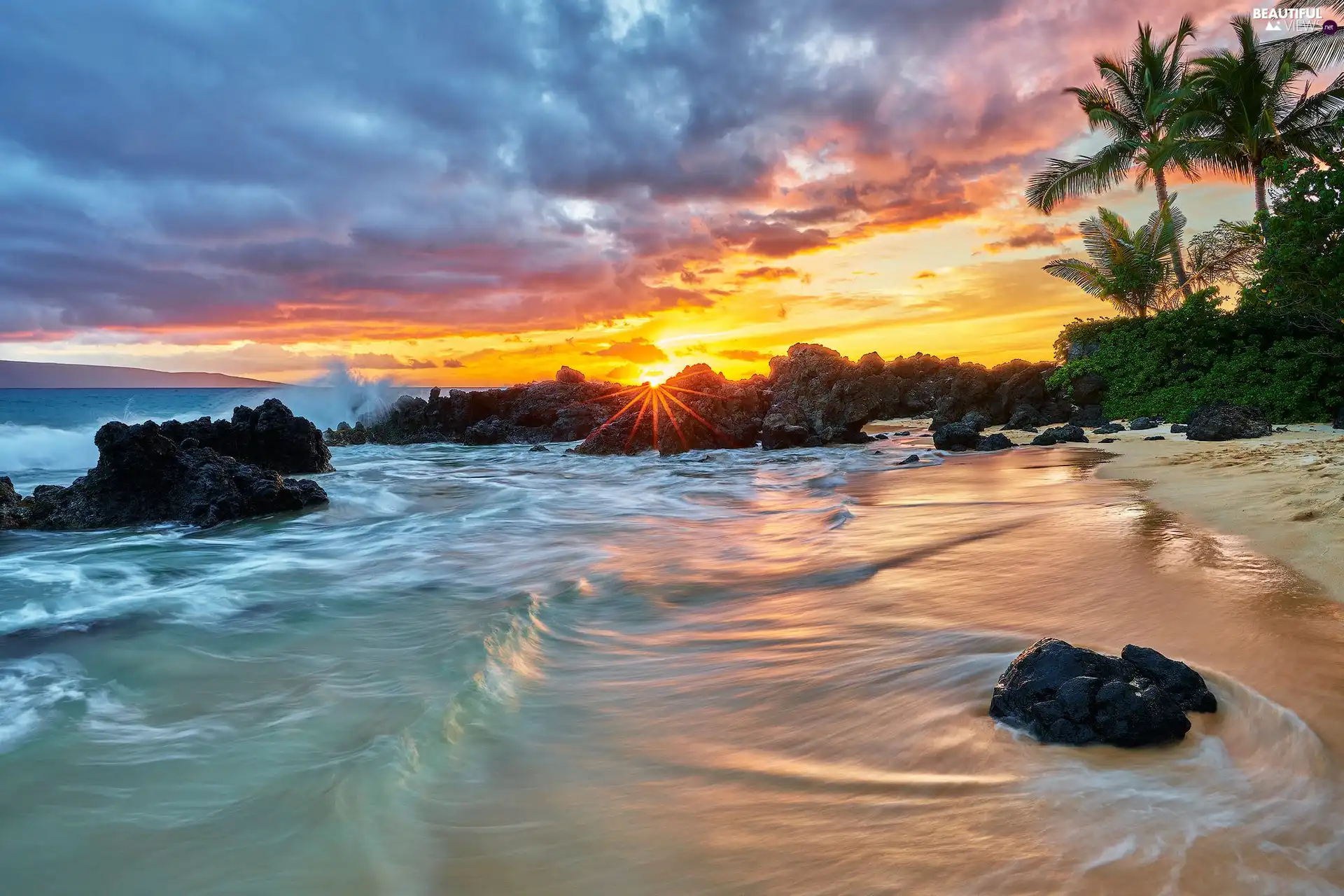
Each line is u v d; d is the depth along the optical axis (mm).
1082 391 27828
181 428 17125
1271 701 3594
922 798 3068
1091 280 32781
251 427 18984
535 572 8508
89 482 12836
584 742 3982
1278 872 2375
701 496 15141
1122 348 27234
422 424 37344
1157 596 5418
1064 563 6699
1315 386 20734
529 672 5129
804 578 7242
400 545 10453
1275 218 20234
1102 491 10984
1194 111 30703
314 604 7309
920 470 16312
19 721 4566
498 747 3967
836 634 5418
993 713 3770
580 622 6320
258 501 13148
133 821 3408
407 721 4242
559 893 2689
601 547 9938
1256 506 8242
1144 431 21703
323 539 11078
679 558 8875
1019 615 5336
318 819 3322
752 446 27625
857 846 2777
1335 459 11070
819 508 12023
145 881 2967
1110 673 3623
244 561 9539
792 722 3998
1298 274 19984
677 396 28344
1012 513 9656
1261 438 16625
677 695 4555
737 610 6383
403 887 2811
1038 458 16984
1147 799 2869
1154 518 8375
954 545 7945
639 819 3154
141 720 4562
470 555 9688
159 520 12688
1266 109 28781
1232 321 23953
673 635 5844
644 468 21719
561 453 28203
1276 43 27812
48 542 10992
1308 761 3053
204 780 3770
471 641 5715
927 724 3768
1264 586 5453
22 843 3252
